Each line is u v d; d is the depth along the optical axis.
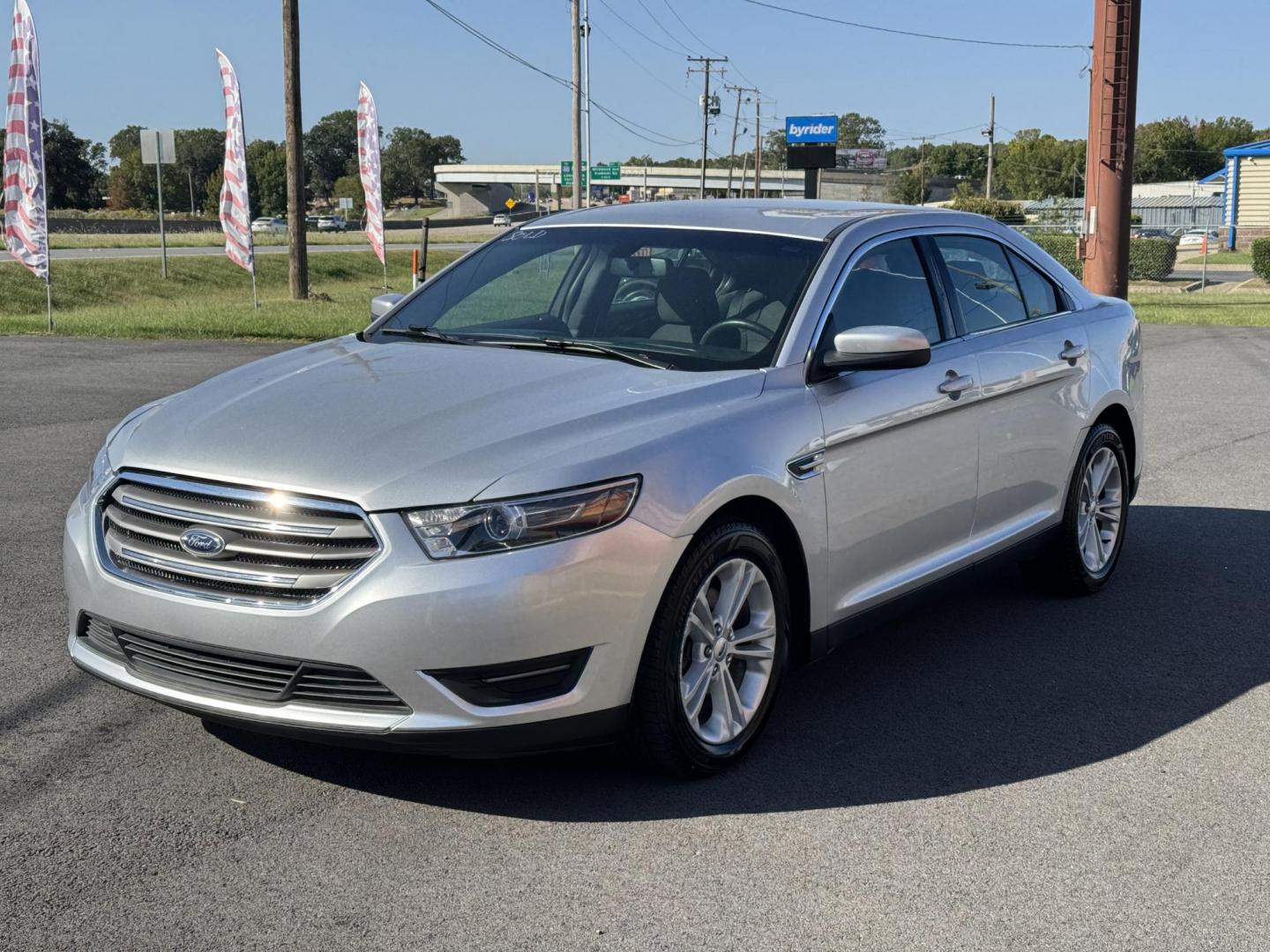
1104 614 5.50
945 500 4.65
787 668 4.16
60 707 4.25
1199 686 4.64
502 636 3.23
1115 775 3.87
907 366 4.07
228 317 20.41
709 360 4.13
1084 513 5.70
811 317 4.24
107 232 66.19
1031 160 145.12
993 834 3.47
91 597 3.59
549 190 134.25
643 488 3.45
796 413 3.97
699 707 3.71
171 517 3.45
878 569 4.39
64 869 3.17
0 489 7.45
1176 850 3.39
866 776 3.83
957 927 2.99
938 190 137.62
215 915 2.98
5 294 30.11
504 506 3.26
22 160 18.12
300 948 2.85
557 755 3.95
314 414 3.67
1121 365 5.82
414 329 4.69
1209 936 2.96
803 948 2.89
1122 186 19.97
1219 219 75.88
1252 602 5.68
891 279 4.64
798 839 3.41
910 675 4.73
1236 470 8.50
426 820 3.49
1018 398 5.03
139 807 3.53
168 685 3.50
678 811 3.57
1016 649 5.04
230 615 3.31
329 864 3.23
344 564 3.27
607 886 3.15
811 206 5.06
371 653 3.22
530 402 3.70
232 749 3.93
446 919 2.98
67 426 9.62
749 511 3.87
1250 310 24.03
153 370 13.12
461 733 3.28
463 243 61.81
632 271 4.61
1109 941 2.94
